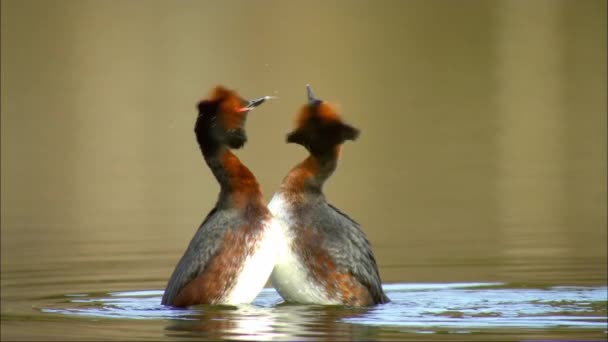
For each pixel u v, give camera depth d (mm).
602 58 30312
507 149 23234
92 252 15039
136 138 25109
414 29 33438
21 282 12797
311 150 10492
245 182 10188
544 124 25094
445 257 14445
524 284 12383
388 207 18531
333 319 9859
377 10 35094
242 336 9266
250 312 10086
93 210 18750
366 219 17594
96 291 12141
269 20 33812
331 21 33875
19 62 31219
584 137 23875
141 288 12320
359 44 31750
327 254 10250
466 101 27469
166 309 10281
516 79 29109
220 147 10203
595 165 21516
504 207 18250
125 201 19547
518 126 25125
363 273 10383
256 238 10062
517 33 33125
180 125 26203
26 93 28969
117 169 22531
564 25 33000
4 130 26250
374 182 20547
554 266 13648
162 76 29203
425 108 26938
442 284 12492
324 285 10289
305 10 34625
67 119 26891
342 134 10484
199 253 10094
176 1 35375
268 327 9523
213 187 20719
